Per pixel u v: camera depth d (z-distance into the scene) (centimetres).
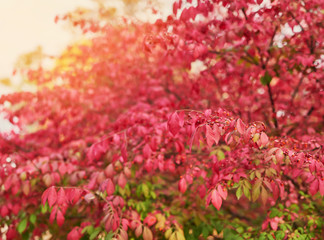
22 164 317
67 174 330
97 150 253
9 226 306
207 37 285
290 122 338
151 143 262
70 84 440
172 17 276
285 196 289
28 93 386
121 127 311
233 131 188
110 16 398
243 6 251
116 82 458
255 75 319
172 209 325
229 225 307
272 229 274
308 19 271
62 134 438
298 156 192
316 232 267
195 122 191
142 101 431
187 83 423
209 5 251
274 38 299
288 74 338
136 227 274
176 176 376
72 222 325
